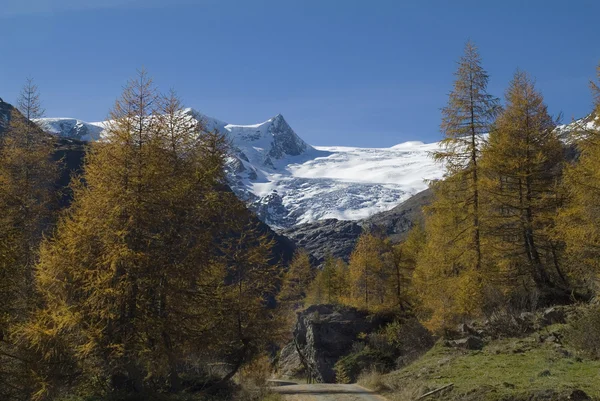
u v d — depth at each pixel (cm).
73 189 1623
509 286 2350
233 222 1848
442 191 2467
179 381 1878
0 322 1442
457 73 2428
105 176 1516
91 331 1395
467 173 2408
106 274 1413
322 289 5934
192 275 1583
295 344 4719
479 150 2386
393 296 4031
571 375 1345
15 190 2134
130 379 1569
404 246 4044
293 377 4309
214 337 1694
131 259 1426
